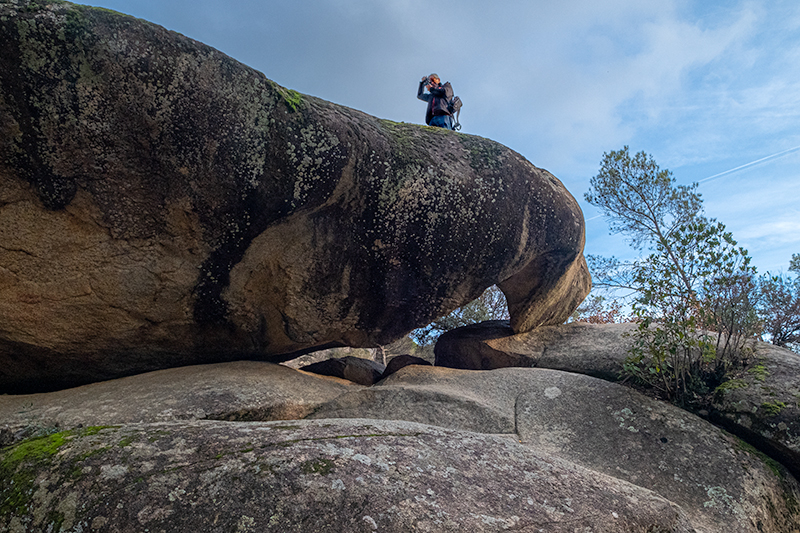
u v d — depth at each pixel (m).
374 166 4.20
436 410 4.02
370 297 4.66
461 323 8.49
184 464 2.03
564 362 5.33
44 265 3.49
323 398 4.13
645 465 3.43
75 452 2.09
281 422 2.66
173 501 1.83
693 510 3.06
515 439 3.75
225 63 3.54
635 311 4.44
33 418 3.22
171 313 4.05
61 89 3.08
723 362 4.35
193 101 3.41
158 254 3.79
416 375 5.05
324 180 3.95
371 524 1.83
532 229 5.16
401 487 2.07
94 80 3.13
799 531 3.13
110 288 3.73
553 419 3.97
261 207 3.84
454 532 1.86
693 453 3.48
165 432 2.30
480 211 4.76
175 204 3.64
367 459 2.23
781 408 3.65
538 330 6.25
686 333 4.49
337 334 4.84
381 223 4.39
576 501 2.27
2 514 1.83
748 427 3.69
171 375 4.03
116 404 3.44
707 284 4.37
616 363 4.96
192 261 3.91
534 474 2.46
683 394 4.16
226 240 3.91
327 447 2.27
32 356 3.82
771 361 4.23
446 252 4.76
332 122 3.98
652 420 3.81
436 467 2.30
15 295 3.50
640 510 2.34
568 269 5.77
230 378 3.95
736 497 3.13
